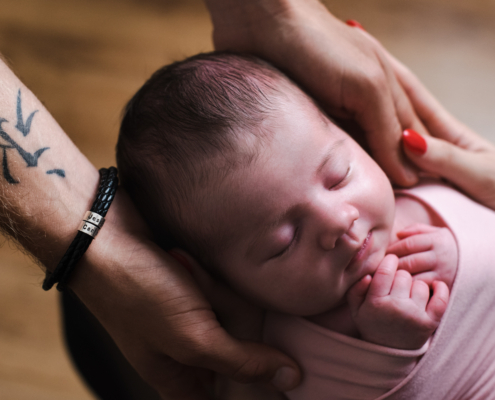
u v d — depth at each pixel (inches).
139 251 27.6
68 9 80.7
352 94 33.7
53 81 74.4
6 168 26.0
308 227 28.8
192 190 30.4
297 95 31.5
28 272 61.4
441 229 32.0
